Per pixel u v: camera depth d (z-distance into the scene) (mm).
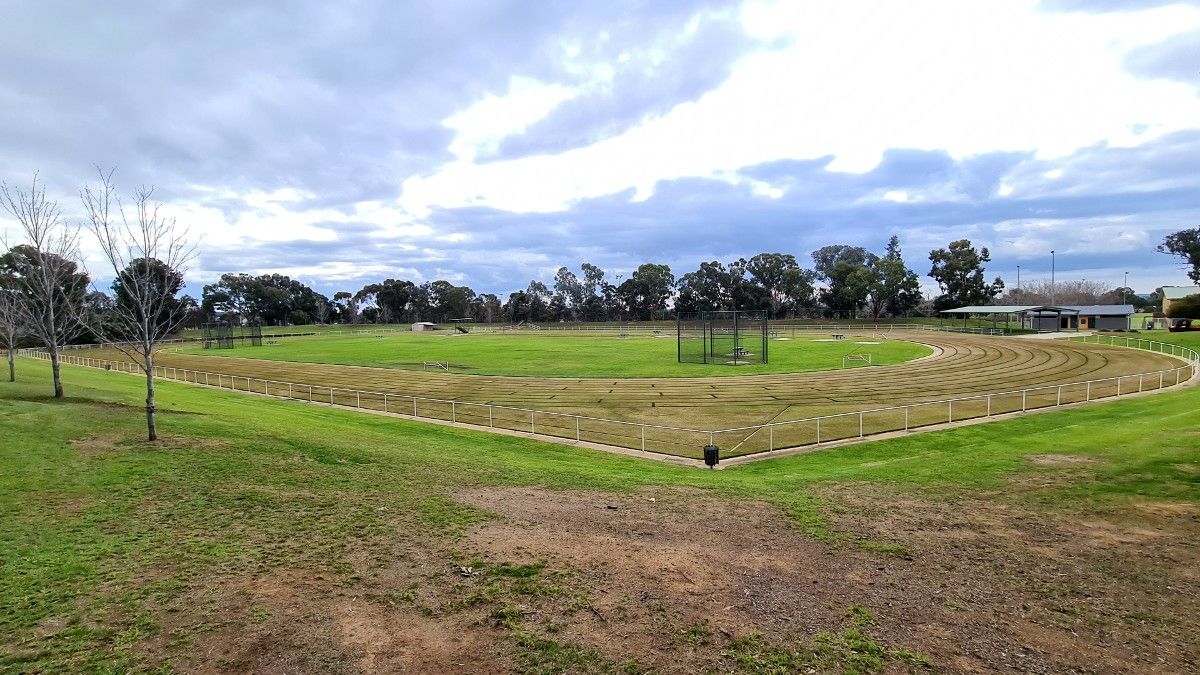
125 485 11445
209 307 132500
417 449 16844
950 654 6023
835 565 8242
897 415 24625
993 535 9484
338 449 15484
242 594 7258
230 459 13633
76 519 9648
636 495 12094
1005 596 7301
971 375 37688
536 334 97625
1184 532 9461
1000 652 6066
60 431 15430
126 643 6172
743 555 8594
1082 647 6176
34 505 10188
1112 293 137250
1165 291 76938
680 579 7750
